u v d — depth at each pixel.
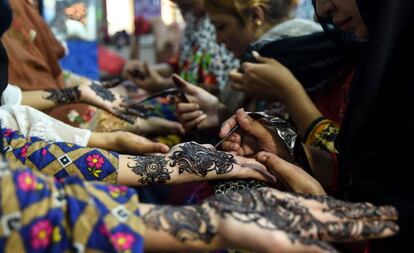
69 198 0.59
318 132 1.10
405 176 0.75
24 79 1.30
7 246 0.56
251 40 1.49
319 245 0.58
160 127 1.42
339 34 1.16
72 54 1.91
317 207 0.65
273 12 1.46
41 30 1.42
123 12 2.82
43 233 0.57
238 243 0.60
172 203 1.04
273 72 1.20
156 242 0.60
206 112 1.35
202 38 1.85
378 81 0.75
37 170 0.86
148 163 0.90
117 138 1.05
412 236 0.73
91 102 1.29
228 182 0.90
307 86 1.26
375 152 0.78
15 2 1.30
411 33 0.74
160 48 3.06
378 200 0.77
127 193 0.63
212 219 0.61
